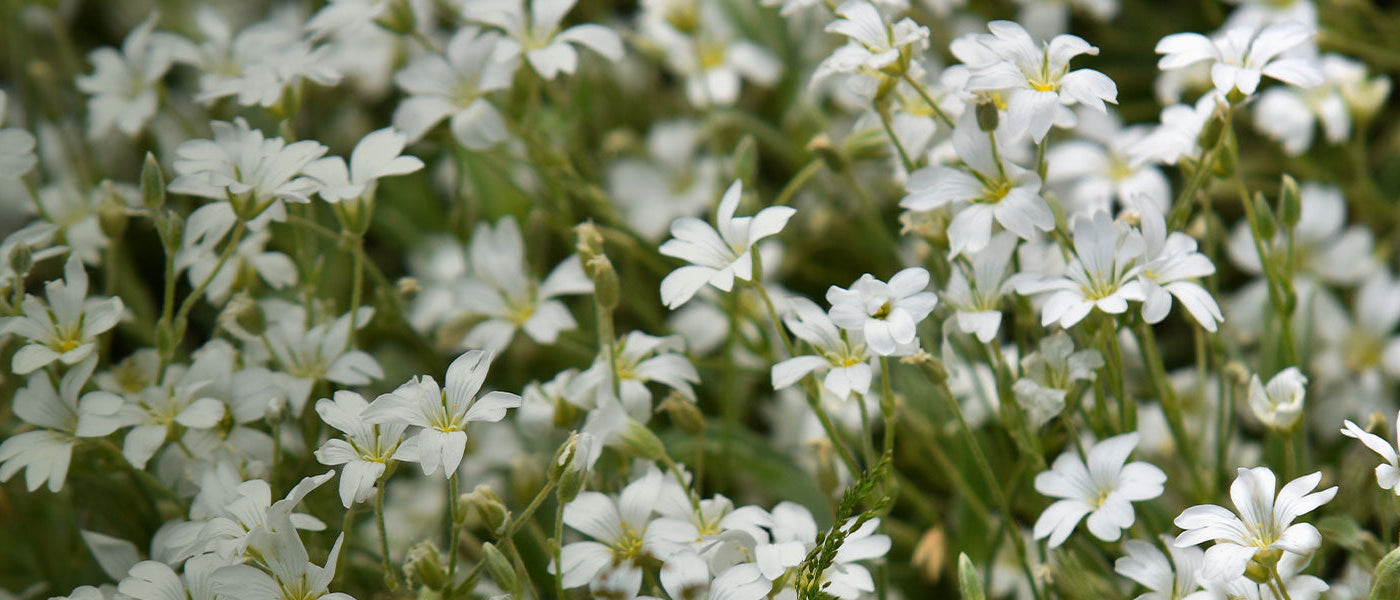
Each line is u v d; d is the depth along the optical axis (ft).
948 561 2.03
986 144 1.82
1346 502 1.89
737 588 1.77
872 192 2.20
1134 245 1.79
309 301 1.98
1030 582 1.87
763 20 2.27
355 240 1.90
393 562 1.99
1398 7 2.30
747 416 2.15
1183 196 1.86
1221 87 1.81
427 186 2.28
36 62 2.19
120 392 1.93
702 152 2.29
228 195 1.84
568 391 1.92
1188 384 2.08
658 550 1.81
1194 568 1.78
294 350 1.94
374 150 1.87
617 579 1.81
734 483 2.04
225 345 1.92
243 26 2.36
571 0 2.01
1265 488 1.74
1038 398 1.84
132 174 2.27
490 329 2.03
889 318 1.78
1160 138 1.93
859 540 1.82
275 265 2.01
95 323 1.86
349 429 1.78
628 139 2.23
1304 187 2.20
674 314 2.19
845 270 2.23
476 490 1.78
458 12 2.22
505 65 2.00
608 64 2.30
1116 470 1.80
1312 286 2.04
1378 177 2.24
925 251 1.97
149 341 2.14
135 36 2.09
